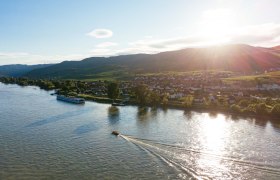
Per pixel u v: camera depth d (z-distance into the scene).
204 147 121.81
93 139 132.88
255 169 97.75
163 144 125.19
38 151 116.19
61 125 160.50
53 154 112.88
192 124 167.25
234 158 108.31
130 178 91.56
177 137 137.38
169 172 95.88
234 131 151.12
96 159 107.44
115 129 152.12
